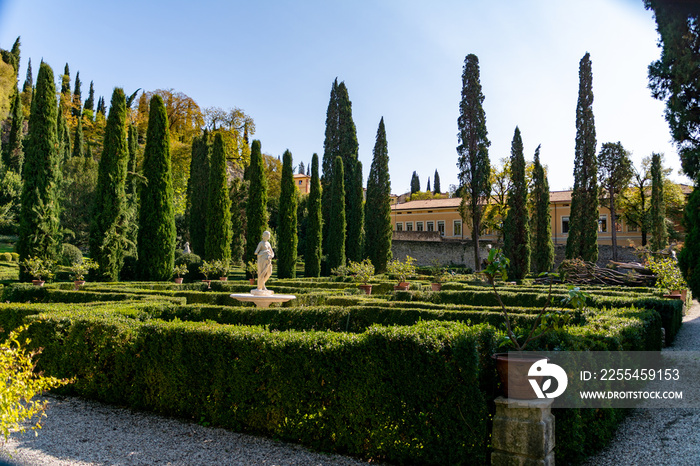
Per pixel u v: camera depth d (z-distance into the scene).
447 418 4.27
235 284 19.70
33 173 21.80
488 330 4.66
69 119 53.12
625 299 11.12
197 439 5.06
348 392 4.69
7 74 38.81
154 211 23.75
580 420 4.52
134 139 37.09
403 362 4.47
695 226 8.43
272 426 5.11
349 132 40.09
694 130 9.71
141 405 6.16
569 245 33.22
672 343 10.86
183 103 50.69
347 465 4.42
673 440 5.01
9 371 3.94
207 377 5.61
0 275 23.70
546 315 4.80
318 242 31.38
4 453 4.57
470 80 32.88
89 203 33.88
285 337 5.20
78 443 4.89
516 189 31.67
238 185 40.69
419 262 42.56
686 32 9.55
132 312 8.15
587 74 33.31
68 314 7.34
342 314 10.12
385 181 34.47
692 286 8.41
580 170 33.16
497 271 4.93
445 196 79.62
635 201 40.59
